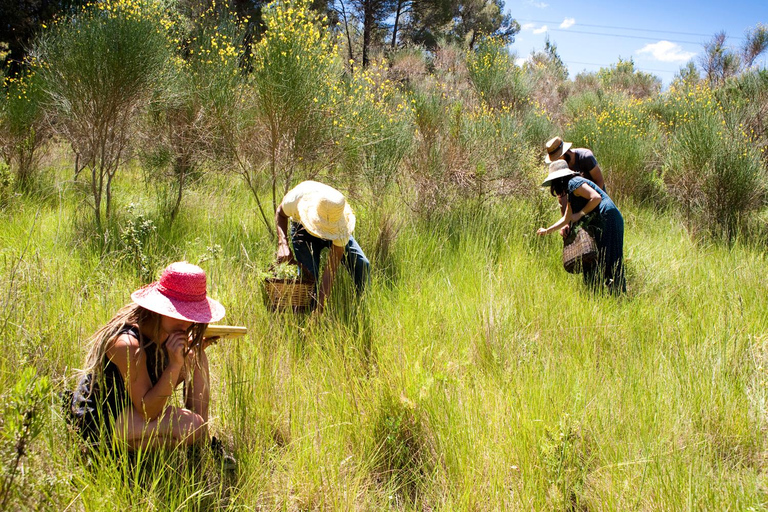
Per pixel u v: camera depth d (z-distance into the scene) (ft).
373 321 14.28
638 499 8.82
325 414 10.97
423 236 20.56
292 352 12.80
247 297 14.02
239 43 23.82
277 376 11.64
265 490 9.31
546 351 13.52
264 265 16.70
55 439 8.74
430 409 10.75
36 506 7.56
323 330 13.41
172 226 20.52
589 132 32.42
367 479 9.86
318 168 21.17
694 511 8.61
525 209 23.20
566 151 20.24
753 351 13.51
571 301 15.94
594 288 17.15
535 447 9.92
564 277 18.39
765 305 16.12
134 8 20.92
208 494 8.54
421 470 10.19
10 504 7.36
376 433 10.63
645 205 29.09
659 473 9.16
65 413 9.16
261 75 19.42
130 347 8.92
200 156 23.29
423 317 14.80
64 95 20.58
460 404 11.21
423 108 25.43
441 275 18.02
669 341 13.87
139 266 15.78
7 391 9.06
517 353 13.32
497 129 27.50
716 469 9.98
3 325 10.94
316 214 14.25
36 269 13.87
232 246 18.71
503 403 11.25
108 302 13.28
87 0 47.16
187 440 9.51
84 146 22.59
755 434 10.76
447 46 72.28
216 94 20.74
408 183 23.38
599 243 17.62
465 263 18.85
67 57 20.30
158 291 9.21
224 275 15.21
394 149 22.41
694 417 11.20
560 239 21.17
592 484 9.50
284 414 10.80
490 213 22.84
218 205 23.13
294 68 19.10
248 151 21.83
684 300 16.84
